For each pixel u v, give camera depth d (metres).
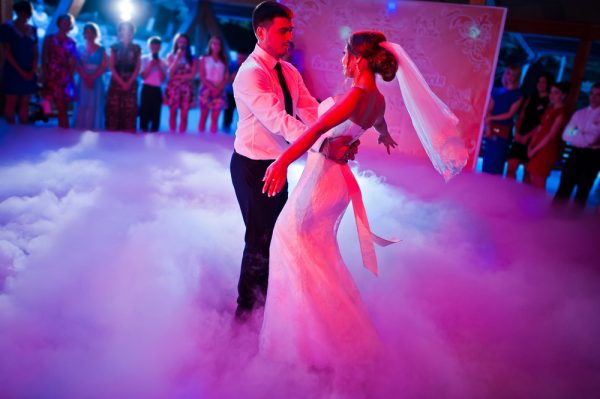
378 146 6.88
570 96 8.29
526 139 6.41
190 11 10.27
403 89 2.13
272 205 2.45
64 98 6.78
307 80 6.66
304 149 1.90
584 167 5.50
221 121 9.53
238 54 8.40
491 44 6.23
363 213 2.14
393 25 6.39
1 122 6.74
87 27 6.73
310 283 2.05
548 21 8.12
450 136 2.13
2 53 7.11
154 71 7.12
